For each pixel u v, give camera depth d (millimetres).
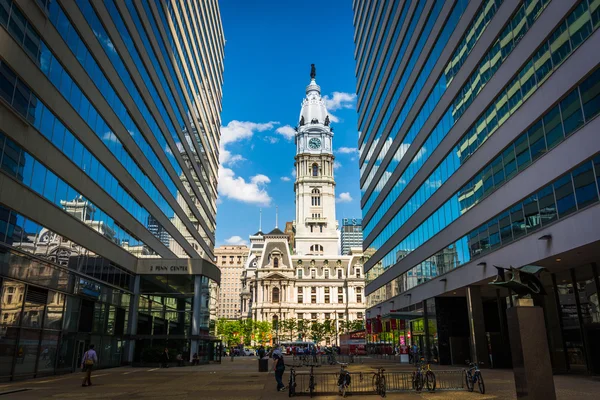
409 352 51250
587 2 22547
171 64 59250
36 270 28891
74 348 34906
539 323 14156
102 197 38688
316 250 180625
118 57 41188
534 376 13656
